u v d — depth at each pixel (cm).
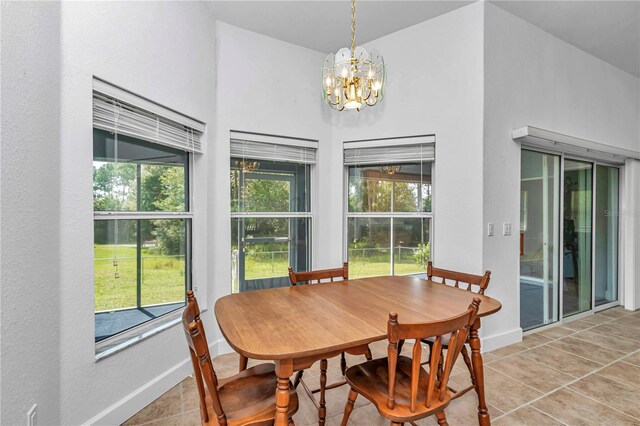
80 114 153
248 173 286
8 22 106
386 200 305
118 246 188
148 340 190
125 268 192
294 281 201
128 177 193
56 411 139
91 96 158
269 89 286
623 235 377
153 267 212
